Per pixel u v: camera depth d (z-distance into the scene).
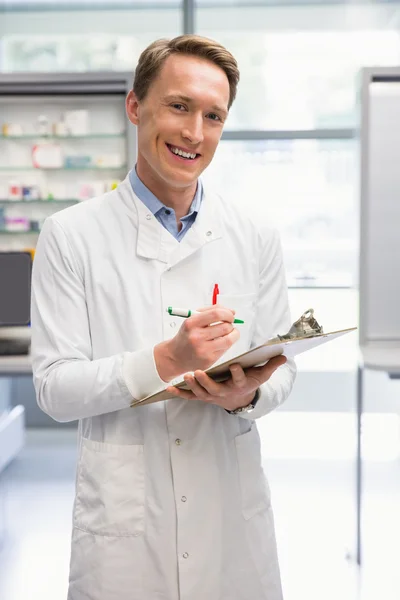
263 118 5.28
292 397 5.13
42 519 3.30
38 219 4.39
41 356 1.20
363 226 3.11
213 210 1.31
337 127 5.22
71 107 4.15
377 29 5.21
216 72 1.13
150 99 1.15
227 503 1.24
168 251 1.25
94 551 1.21
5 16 5.29
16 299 3.22
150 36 5.31
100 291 1.23
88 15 5.29
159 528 1.20
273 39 5.25
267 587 1.29
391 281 3.16
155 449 1.21
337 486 3.80
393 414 4.92
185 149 1.14
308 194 5.25
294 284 5.25
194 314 1.07
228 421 1.26
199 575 1.21
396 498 3.59
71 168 4.29
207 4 5.28
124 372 1.11
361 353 2.89
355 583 2.67
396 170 3.13
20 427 4.19
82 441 1.26
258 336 1.33
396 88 3.09
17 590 2.60
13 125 4.18
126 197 1.28
